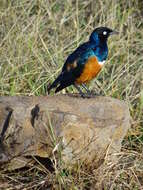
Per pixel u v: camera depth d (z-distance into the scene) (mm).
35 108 11766
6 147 11656
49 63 16453
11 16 17875
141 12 20469
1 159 11719
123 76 16422
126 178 12344
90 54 13391
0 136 11695
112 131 11836
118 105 12375
